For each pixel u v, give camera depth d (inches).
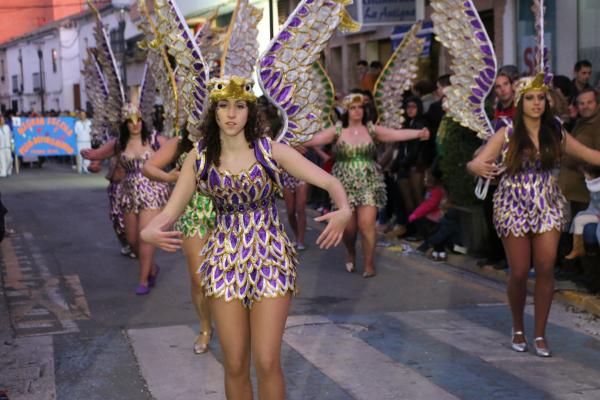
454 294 343.9
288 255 179.9
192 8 1147.9
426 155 458.9
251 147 176.6
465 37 290.4
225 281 176.6
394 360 251.4
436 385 227.8
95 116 437.1
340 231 170.2
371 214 377.1
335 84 951.0
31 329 299.7
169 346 273.3
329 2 218.4
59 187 868.6
